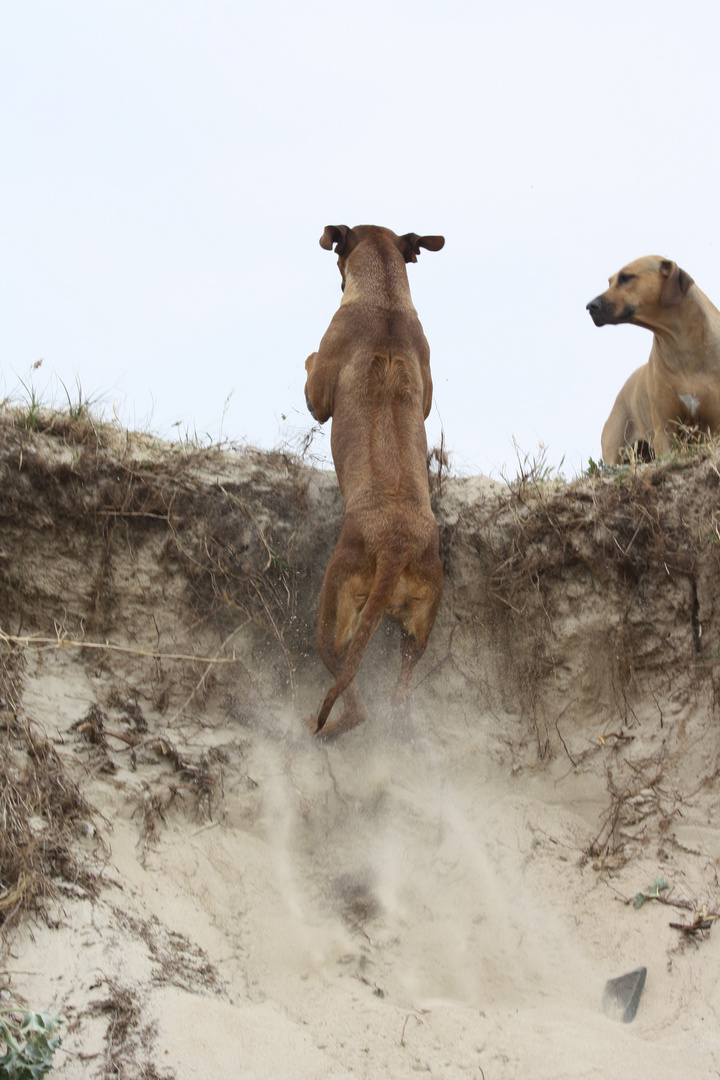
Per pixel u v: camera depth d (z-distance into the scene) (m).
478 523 7.58
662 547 7.14
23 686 5.96
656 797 6.45
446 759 6.96
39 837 4.92
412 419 6.77
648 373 10.62
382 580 6.01
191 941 5.03
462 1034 4.79
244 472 7.27
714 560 6.98
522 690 7.29
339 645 6.25
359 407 6.82
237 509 7.04
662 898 5.78
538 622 7.36
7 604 6.37
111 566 6.66
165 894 5.27
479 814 6.66
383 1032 4.73
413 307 7.64
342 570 6.20
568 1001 5.33
